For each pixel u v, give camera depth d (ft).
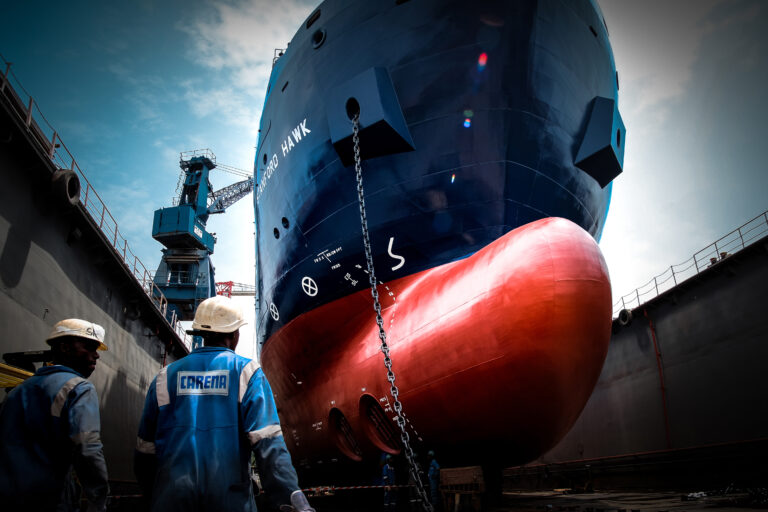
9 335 31.71
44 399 8.50
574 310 23.32
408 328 29.76
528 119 31.19
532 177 32.58
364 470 35.65
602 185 37.88
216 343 8.52
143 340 66.03
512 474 73.31
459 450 28.40
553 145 32.96
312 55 36.09
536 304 23.27
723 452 42.83
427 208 31.99
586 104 34.81
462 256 32.60
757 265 45.52
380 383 30.86
